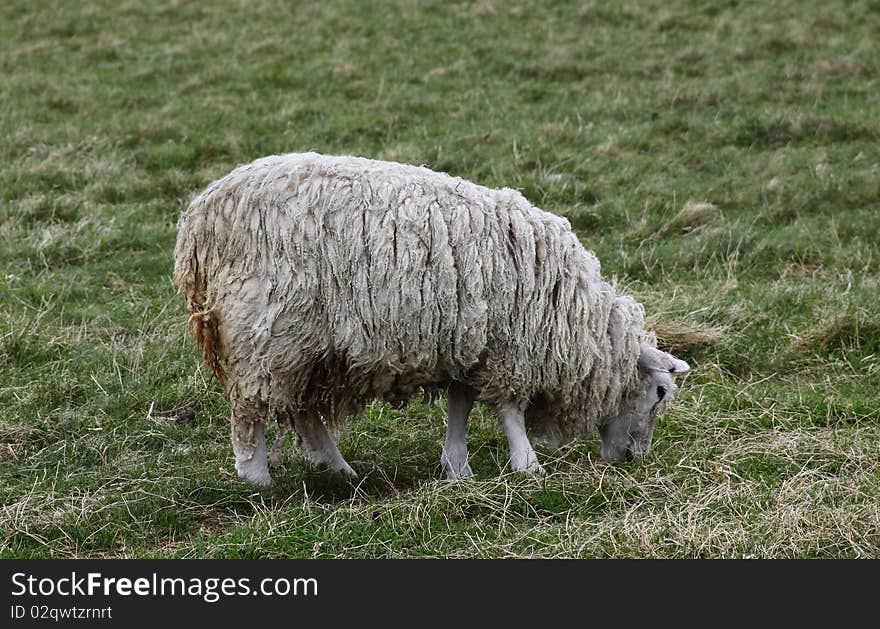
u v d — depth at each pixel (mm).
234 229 7578
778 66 20625
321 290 7480
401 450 9047
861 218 13758
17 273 12281
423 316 7461
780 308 11281
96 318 11148
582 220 14078
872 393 9500
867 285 11641
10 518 7461
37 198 14383
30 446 8750
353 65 21391
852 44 21641
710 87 19328
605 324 8148
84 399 9570
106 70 21844
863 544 6727
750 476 7840
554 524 7266
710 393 9680
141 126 17672
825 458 8125
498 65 21531
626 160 16188
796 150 16297
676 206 14430
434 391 8242
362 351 7551
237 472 8164
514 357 7848
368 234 7398
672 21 23781
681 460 8125
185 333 10789
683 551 6758
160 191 15289
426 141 17078
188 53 22641
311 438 8336
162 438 9039
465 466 8344
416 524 7246
